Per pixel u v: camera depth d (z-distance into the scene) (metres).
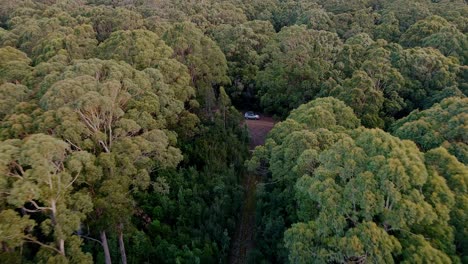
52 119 27.95
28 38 59.50
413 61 47.22
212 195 38.19
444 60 47.06
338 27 76.19
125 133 31.97
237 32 69.06
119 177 28.61
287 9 92.69
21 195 20.89
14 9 83.19
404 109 46.34
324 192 22.31
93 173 26.94
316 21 75.12
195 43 52.16
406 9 73.25
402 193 20.81
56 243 24.31
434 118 30.81
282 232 30.81
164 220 35.59
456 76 46.84
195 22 78.69
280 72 55.88
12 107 32.62
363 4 85.62
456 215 21.28
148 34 47.56
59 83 29.95
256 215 36.03
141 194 36.22
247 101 66.62
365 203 20.66
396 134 31.98
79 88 29.66
